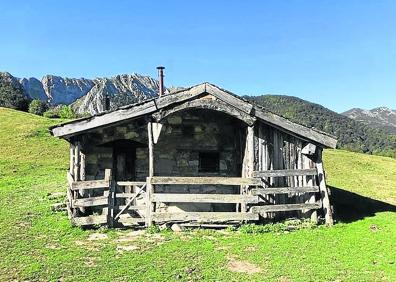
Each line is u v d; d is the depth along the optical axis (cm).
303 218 1644
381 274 1125
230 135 1750
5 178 2545
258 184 1548
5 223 1524
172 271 1106
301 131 1631
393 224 1606
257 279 1071
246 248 1302
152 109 1533
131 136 1673
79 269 1110
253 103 1580
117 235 1405
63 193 2038
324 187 1634
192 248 1285
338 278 1092
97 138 1656
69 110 6109
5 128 3975
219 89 1566
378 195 2556
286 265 1168
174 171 1708
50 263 1148
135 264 1149
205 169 1739
